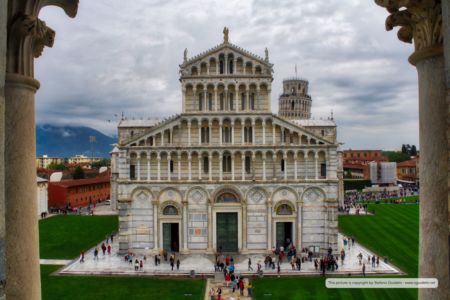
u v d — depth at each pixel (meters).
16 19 10.50
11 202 10.16
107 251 72.88
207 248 70.19
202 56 70.50
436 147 10.23
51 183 132.62
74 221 107.25
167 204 70.50
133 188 70.19
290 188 69.62
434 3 10.13
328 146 69.12
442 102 10.21
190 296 49.59
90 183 148.88
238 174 70.75
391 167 190.00
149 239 70.44
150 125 92.56
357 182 181.50
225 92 70.50
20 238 10.21
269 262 62.62
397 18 11.23
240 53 70.69
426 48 10.38
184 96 70.75
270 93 70.50
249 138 71.12
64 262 65.81
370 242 77.19
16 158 10.33
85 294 50.19
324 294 49.38
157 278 57.97
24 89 10.62
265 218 70.06
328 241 68.69
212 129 70.75
